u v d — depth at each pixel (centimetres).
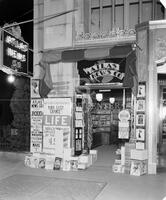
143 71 736
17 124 995
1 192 555
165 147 857
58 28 850
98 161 875
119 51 739
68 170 750
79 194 543
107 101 1305
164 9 820
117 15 872
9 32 737
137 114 739
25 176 688
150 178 666
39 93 831
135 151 704
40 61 827
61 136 804
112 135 1305
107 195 538
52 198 520
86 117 920
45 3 864
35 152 845
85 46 820
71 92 830
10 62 725
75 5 848
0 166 808
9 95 1055
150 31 727
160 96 849
